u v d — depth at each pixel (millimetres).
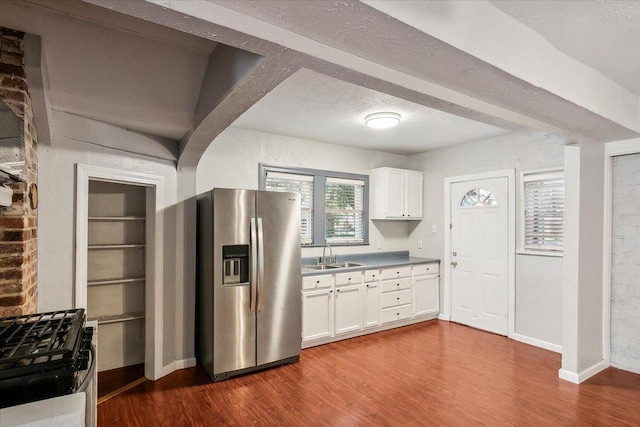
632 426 2297
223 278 3076
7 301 1699
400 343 3934
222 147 3791
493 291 4277
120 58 2104
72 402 966
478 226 4461
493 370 3197
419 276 4727
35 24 1760
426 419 2398
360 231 4906
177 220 3258
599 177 3193
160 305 3076
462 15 1381
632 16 1591
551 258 3717
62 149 2385
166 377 3090
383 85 1673
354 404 2605
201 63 2256
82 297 2443
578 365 2957
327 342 3943
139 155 2891
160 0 1051
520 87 1785
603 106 2293
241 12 1134
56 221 2352
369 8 1091
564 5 1515
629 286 3199
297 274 3447
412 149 4973
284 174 4227
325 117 3486
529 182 3939
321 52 1382
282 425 2334
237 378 3066
